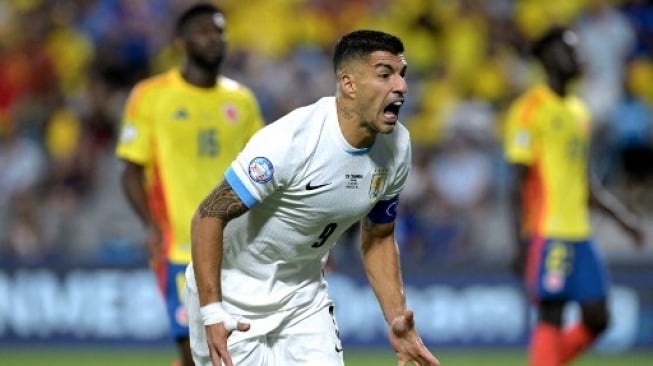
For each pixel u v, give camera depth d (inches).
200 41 1027.9
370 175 718.5
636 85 2086.6
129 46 2176.4
